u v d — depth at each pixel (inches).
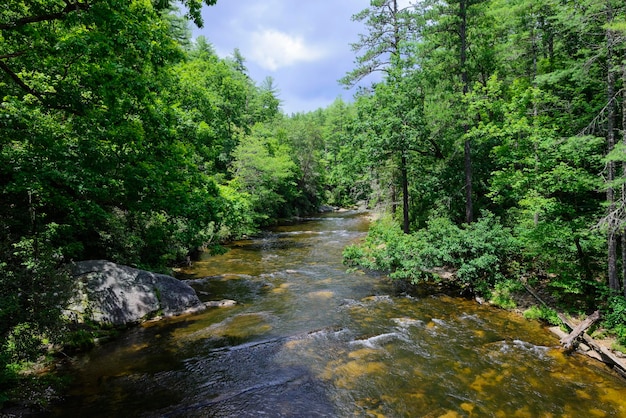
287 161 1540.4
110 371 310.3
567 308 418.9
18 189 301.4
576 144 377.1
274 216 1497.3
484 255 489.1
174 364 323.0
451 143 721.0
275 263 741.3
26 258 260.2
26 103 328.2
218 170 1307.8
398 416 247.0
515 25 631.8
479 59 648.4
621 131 353.7
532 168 474.3
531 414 249.4
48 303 247.8
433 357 334.3
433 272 564.7
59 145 318.0
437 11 601.3
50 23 328.8
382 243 708.7
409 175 816.9
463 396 271.3
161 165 420.8
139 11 344.5
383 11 815.1
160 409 253.6
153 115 387.5
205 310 467.2
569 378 297.6
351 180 876.0
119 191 386.0
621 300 359.6
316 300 506.9
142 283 442.6
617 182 319.3
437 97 650.8
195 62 1227.9
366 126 729.6
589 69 408.8
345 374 304.2
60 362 326.0
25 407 247.9
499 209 683.4
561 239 425.4
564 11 406.3
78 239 486.6
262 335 386.6
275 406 257.9
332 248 899.4
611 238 370.3
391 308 472.1
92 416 243.9
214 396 271.1
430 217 747.4
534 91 465.7
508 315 442.3
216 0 309.0
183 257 733.9
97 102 354.0
